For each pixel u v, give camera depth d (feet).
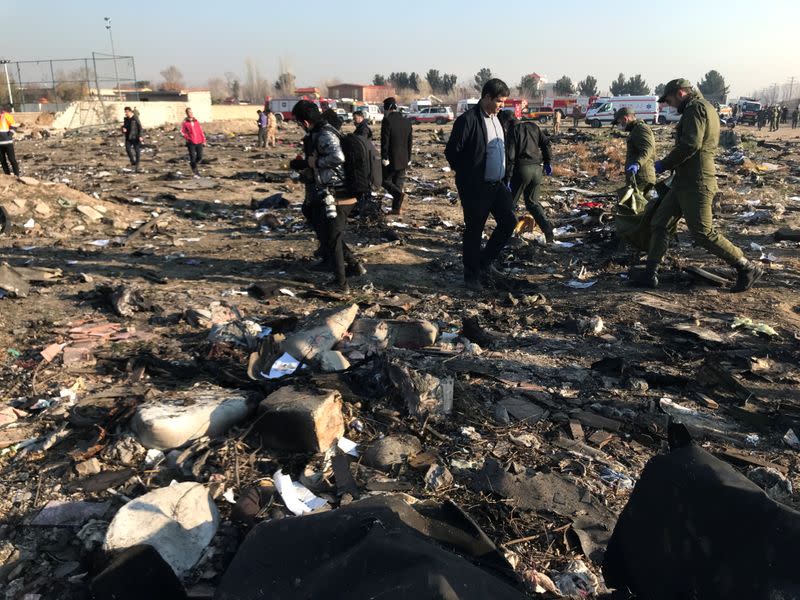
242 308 18.57
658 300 19.24
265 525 6.81
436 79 406.41
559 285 21.39
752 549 5.40
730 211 34.01
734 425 12.06
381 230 29.14
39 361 14.64
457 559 5.99
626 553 6.59
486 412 12.21
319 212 19.60
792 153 64.13
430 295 20.18
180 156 63.72
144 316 17.79
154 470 10.12
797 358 14.92
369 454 10.56
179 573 7.91
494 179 19.44
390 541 6.07
